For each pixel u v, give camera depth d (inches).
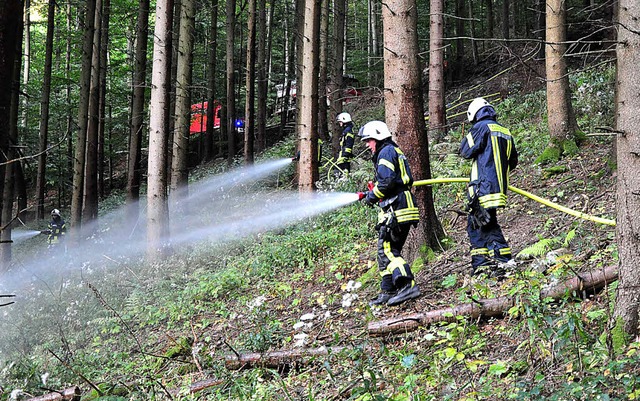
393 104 273.6
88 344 323.0
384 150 231.1
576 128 400.5
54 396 213.3
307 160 442.6
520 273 209.3
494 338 182.1
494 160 231.9
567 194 331.3
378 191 229.6
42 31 1275.8
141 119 597.6
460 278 242.5
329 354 180.2
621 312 152.3
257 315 271.7
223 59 1114.1
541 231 285.6
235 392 188.5
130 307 357.7
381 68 1096.8
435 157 471.8
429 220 275.4
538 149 427.5
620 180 153.3
